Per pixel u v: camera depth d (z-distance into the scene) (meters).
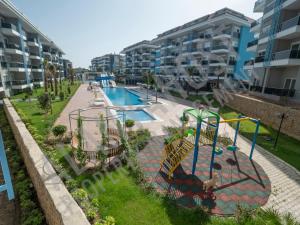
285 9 18.09
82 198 5.59
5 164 3.04
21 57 30.20
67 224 3.92
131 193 6.50
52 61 51.53
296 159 9.91
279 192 7.14
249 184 7.57
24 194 6.80
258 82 22.41
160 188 7.07
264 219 5.57
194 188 7.16
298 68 17.62
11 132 13.13
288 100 17.30
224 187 7.30
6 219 6.14
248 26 33.75
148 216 5.54
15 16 27.73
